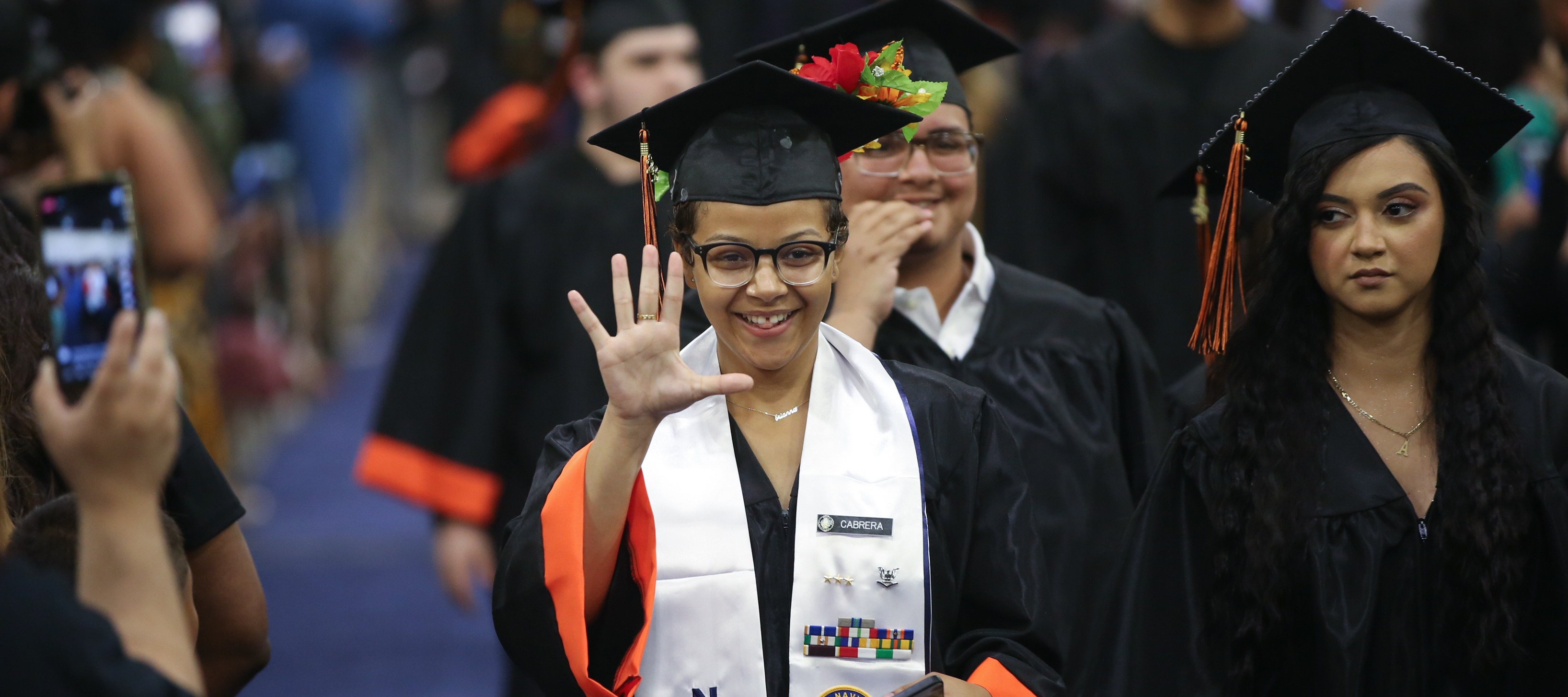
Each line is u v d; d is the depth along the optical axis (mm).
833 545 5430
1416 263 5559
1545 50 10445
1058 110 10797
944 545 5555
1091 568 6914
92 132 9367
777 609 5461
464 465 9938
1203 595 5875
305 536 15719
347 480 17672
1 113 8508
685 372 5117
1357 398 5812
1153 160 10438
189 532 5668
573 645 5246
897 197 7000
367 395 21406
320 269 21500
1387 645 5625
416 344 10109
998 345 7328
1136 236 10477
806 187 5383
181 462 5707
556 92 10336
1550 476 5594
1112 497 7078
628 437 5152
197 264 11203
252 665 5930
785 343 5391
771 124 5480
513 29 12273
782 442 5656
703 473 5508
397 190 29109
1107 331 7547
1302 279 5828
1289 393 5812
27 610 3973
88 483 4102
